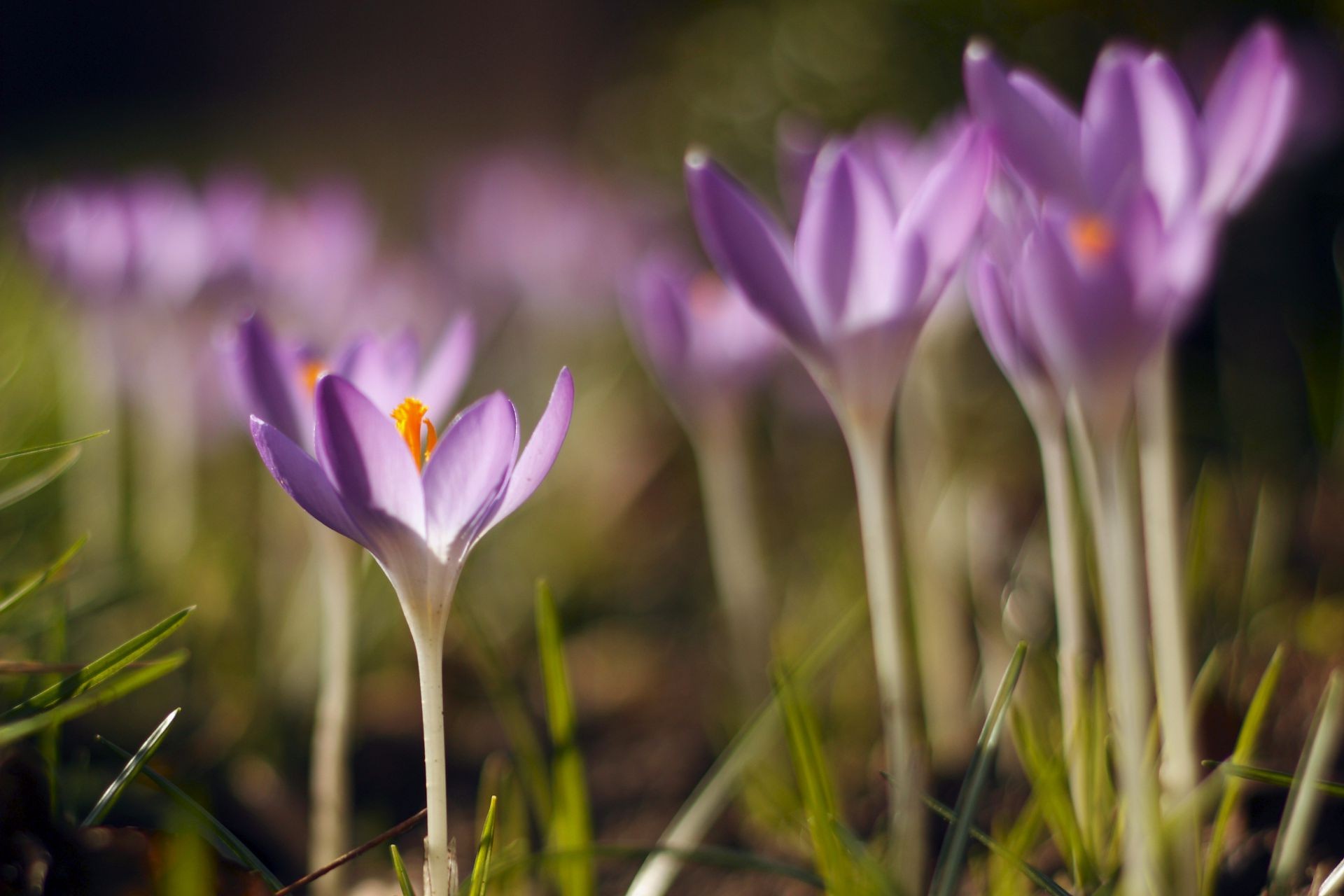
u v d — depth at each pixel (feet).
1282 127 1.77
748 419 3.53
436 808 1.69
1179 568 1.82
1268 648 2.30
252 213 2.47
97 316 2.49
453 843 1.73
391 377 1.82
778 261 1.77
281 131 11.37
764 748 2.24
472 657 2.78
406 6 11.50
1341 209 4.00
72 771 2.11
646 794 2.32
